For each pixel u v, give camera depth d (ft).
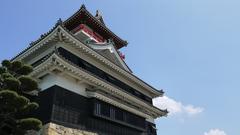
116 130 89.97
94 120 82.99
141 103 106.93
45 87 78.54
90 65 92.73
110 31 124.36
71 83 81.56
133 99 102.32
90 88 87.61
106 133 85.25
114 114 89.61
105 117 84.64
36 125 60.23
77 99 80.79
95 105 82.94
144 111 108.27
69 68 77.46
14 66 67.15
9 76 62.54
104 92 91.76
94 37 118.73
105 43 106.83
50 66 75.72
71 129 73.92
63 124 72.38
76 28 115.75
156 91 120.78
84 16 113.70
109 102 88.33
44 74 79.56
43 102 75.51
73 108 77.92
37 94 79.30
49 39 82.89
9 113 61.31
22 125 59.52
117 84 102.63
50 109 71.82
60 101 74.90
